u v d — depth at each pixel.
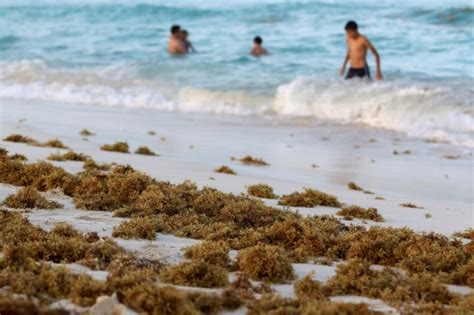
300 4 40.00
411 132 19.84
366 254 8.74
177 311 6.27
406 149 17.98
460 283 8.03
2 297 6.28
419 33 32.25
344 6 38.84
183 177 13.39
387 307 6.95
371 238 9.03
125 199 10.70
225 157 16.44
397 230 9.31
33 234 8.33
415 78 24.41
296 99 23.30
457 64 26.64
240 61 28.94
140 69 28.42
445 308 6.91
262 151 17.42
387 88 22.80
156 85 26.30
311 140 18.98
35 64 29.97
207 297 6.58
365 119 21.61
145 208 10.10
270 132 20.03
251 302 6.69
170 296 6.32
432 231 9.65
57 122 20.62
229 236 9.19
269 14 38.34
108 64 29.64
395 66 26.70
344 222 10.62
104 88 26.30
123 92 25.72
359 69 24.44
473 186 14.48
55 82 27.41
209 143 18.23
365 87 23.14
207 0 43.06
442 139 19.02
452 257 8.41
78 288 6.52
